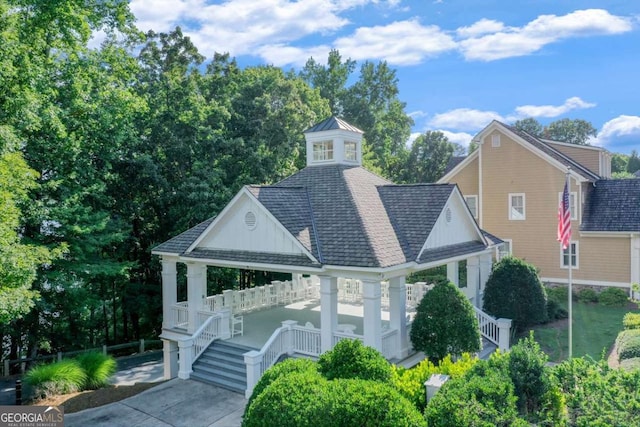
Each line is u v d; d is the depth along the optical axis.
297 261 13.81
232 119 27.45
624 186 27.20
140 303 24.42
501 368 7.70
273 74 36.81
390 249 13.45
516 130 29.97
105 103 19.42
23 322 18.62
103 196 20.69
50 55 18.34
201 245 16.58
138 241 24.73
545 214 27.36
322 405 6.62
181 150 24.33
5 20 13.81
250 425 7.14
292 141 29.25
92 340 25.25
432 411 6.63
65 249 14.07
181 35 27.58
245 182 25.81
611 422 6.54
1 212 11.21
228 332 15.84
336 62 59.78
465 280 26.75
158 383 14.41
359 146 19.03
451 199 16.58
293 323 14.34
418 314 13.57
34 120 15.05
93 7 19.81
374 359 8.24
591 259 26.12
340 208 15.19
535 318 18.50
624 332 16.69
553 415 7.39
